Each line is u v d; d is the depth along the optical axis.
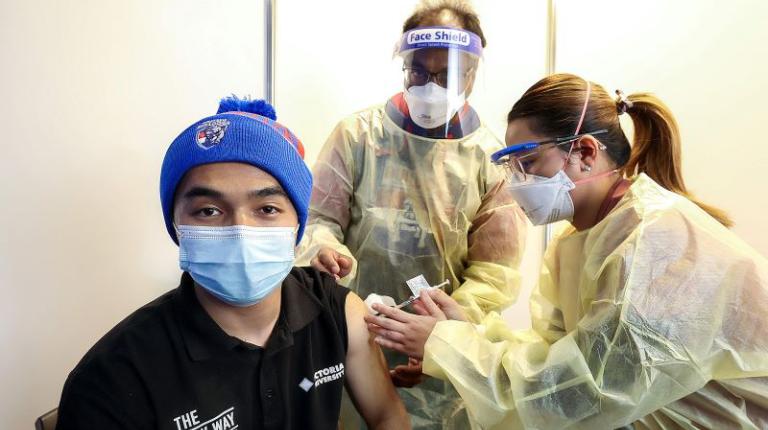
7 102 1.26
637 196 0.93
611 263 0.88
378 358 1.02
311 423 0.84
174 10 1.49
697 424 0.94
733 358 0.81
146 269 1.50
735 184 1.85
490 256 1.46
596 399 0.86
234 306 0.83
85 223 1.39
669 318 0.81
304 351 0.88
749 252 0.86
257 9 1.64
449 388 1.49
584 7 1.89
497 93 1.96
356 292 1.50
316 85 1.80
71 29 1.33
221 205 0.77
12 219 1.29
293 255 0.85
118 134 1.42
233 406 0.78
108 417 0.71
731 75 1.82
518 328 2.08
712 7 1.80
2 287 1.29
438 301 1.20
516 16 1.94
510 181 1.10
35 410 1.36
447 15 1.35
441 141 1.41
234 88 1.62
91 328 1.42
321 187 1.48
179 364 0.76
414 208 1.44
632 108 1.02
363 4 1.85
